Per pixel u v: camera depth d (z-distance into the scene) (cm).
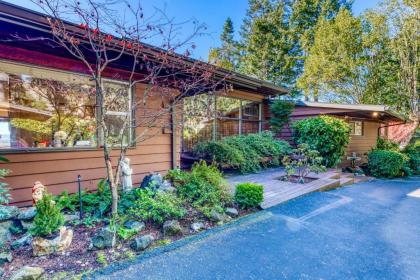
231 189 444
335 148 802
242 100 882
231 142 712
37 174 368
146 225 304
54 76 405
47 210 238
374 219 375
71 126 461
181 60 399
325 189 557
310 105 932
